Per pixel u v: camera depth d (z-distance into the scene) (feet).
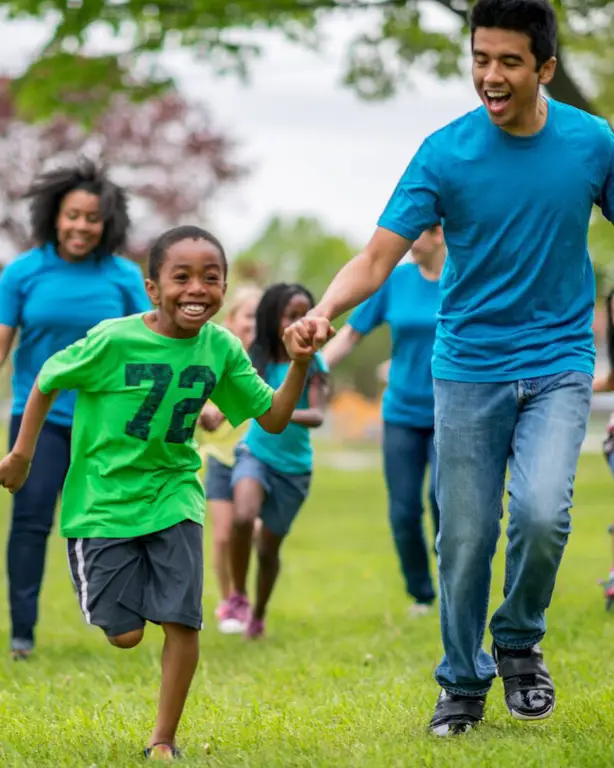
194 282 23.36
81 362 23.90
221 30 69.05
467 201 23.38
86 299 36.99
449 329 24.22
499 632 24.36
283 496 40.37
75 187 36.73
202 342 24.18
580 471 133.69
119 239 37.29
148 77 71.46
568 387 23.48
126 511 24.08
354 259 24.02
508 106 22.58
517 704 24.32
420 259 41.24
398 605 48.49
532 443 23.20
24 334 37.22
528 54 22.26
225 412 24.84
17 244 154.71
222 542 45.52
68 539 24.70
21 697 30.48
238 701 29.63
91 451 24.36
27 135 152.15
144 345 23.93
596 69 99.35
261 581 40.86
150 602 23.93
